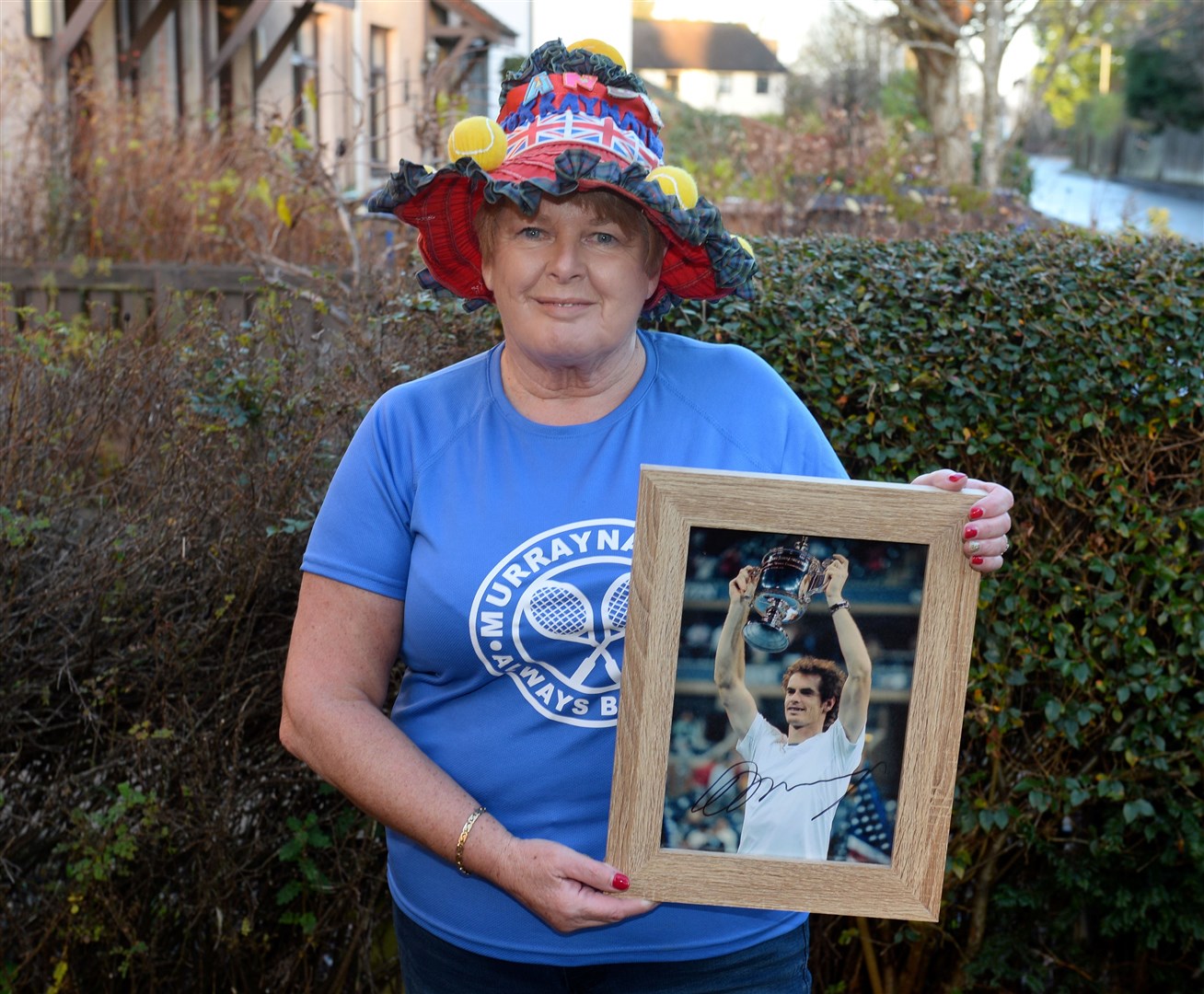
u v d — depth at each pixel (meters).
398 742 1.75
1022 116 15.62
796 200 8.91
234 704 2.80
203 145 8.02
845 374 2.87
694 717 1.64
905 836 1.64
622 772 1.64
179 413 2.94
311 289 4.02
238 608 2.81
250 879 2.82
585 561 1.71
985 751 2.97
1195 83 35.66
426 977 1.88
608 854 1.65
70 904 2.68
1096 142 41.88
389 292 3.29
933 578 1.62
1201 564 2.83
